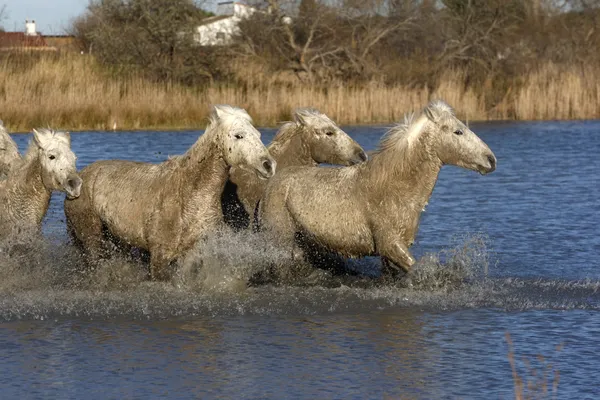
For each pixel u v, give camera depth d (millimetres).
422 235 31422
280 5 101688
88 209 23219
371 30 102375
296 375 17250
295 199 23219
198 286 22828
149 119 73250
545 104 84938
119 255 23719
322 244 23047
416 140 21844
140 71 90188
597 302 22438
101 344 19141
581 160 54094
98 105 71938
